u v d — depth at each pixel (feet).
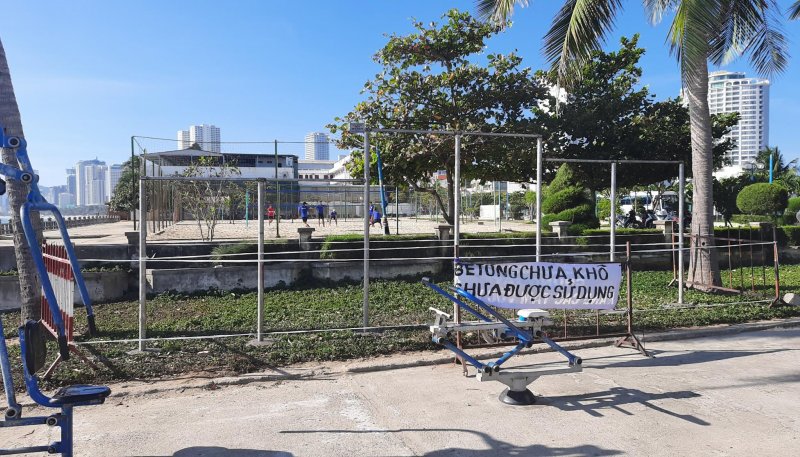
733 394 20.53
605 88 80.53
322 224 84.79
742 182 112.98
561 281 23.86
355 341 26.35
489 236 50.42
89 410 19.17
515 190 190.08
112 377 21.98
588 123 76.07
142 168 58.70
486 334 25.70
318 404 19.71
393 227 82.53
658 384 21.74
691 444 16.16
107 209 169.27
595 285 24.27
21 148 13.00
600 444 16.20
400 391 21.07
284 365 23.79
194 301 37.35
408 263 45.34
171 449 16.07
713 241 40.32
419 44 58.70
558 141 75.66
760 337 29.43
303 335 27.35
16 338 28.84
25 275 26.73
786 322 31.71
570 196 64.95
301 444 16.37
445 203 111.96
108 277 38.37
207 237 57.11
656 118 80.07
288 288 41.22
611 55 81.00
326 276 42.68
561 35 36.81
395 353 25.54
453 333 26.96
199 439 16.76
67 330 22.20
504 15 37.11
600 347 27.37
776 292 34.83
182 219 82.02
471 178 65.51
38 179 13.43
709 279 39.96
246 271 40.65
